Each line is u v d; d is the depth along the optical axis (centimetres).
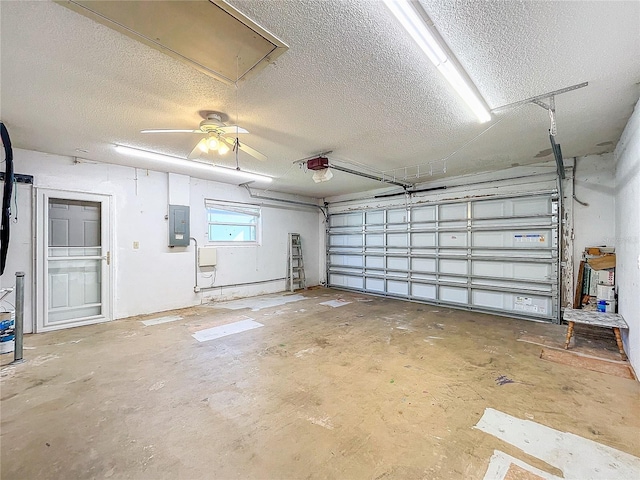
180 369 274
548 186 447
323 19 155
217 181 590
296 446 170
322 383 247
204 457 162
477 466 154
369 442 174
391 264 655
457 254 550
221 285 596
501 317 476
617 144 359
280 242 717
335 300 612
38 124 296
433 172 514
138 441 175
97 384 245
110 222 448
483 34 169
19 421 193
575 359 293
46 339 359
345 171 488
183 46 174
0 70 201
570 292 430
